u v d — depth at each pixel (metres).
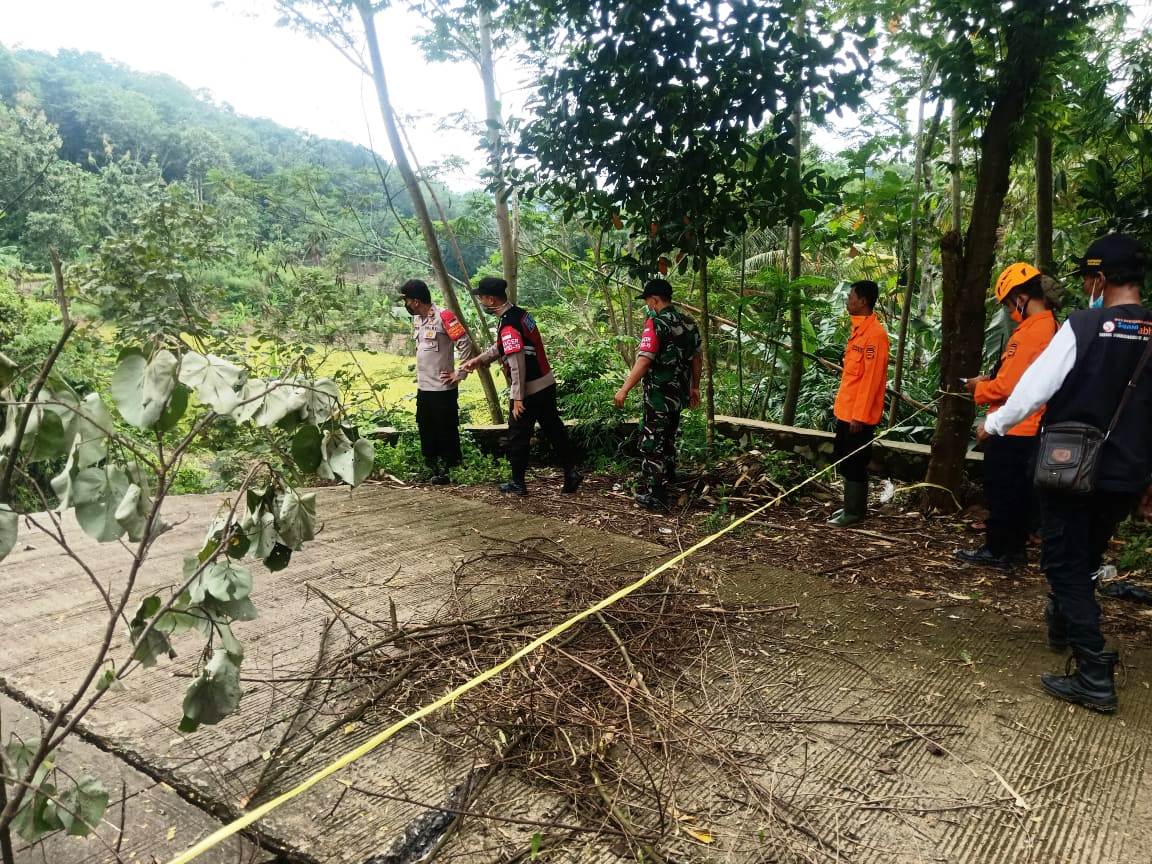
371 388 8.00
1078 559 2.64
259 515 1.67
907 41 5.38
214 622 1.63
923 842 1.95
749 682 2.77
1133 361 2.50
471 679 2.62
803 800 2.10
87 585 3.46
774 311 7.06
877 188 6.44
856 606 3.58
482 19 7.17
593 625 3.08
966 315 4.91
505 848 1.88
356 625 3.14
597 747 2.23
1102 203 5.30
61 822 1.53
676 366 5.30
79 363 8.64
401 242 9.66
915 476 5.98
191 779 2.10
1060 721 2.56
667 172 5.25
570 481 5.85
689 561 4.15
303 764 2.19
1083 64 5.32
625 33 4.78
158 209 7.10
